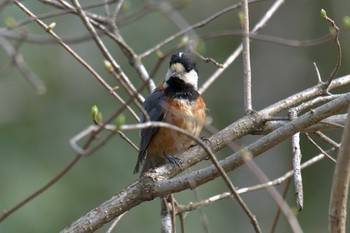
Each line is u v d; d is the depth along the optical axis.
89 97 15.56
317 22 17.08
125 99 15.39
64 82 15.52
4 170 13.67
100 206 6.17
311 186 15.34
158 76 15.42
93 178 13.93
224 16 16.67
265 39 7.06
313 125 6.30
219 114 16.69
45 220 12.98
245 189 6.91
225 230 15.29
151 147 7.91
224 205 15.67
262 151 5.95
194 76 8.00
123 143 14.33
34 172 13.85
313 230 15.10
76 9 7.04
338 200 4.93
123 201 6.15
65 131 15.02
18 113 14.88
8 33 7.16
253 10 17.14
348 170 4.89
